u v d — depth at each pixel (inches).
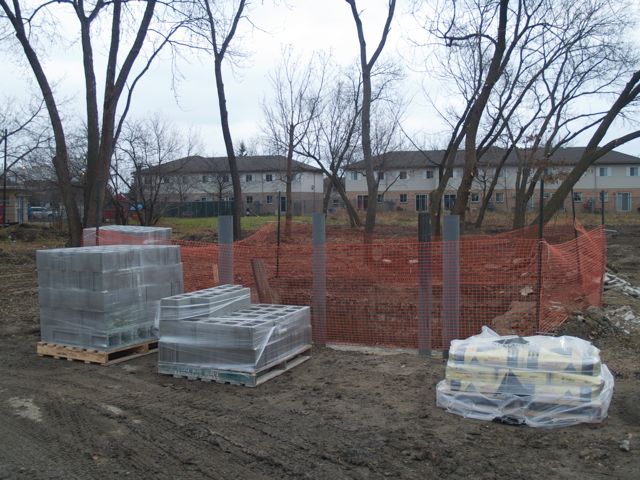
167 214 1927.9
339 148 1266.0
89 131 569.9
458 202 504.1
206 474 157.9
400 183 2373.3
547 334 284.2
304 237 952.9
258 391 227.8
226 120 713.0
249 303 285.6
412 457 165.0
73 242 576.4
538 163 802.8
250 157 2635.3
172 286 299.4
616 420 187.6
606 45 722.8
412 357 275.7
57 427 192.7
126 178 1272.1
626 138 502.0
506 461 161.5
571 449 168.1
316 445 174.6
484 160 1859.0
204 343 241.1
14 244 1011.9
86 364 268.2
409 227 1380.4
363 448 171.2
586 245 378.3
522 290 349.4
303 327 276.4
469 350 199.5
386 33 605.6
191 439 181.0
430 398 214.2
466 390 196.2
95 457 169.3
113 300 267.4
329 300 350.3
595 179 2236.7
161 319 250.7
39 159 1248.8
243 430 187.3
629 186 2230.6
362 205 2432.3
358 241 812.0
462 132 650.8
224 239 328.2
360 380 239.3
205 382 240.1
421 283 277.7
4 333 336.8
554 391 186.2
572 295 350.6
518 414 187.6
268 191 2546.8
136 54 555.8
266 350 240.2
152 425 192.9
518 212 802.8
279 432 185.2
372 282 373.7
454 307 268.8
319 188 2672.2
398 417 196.2
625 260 715.4
